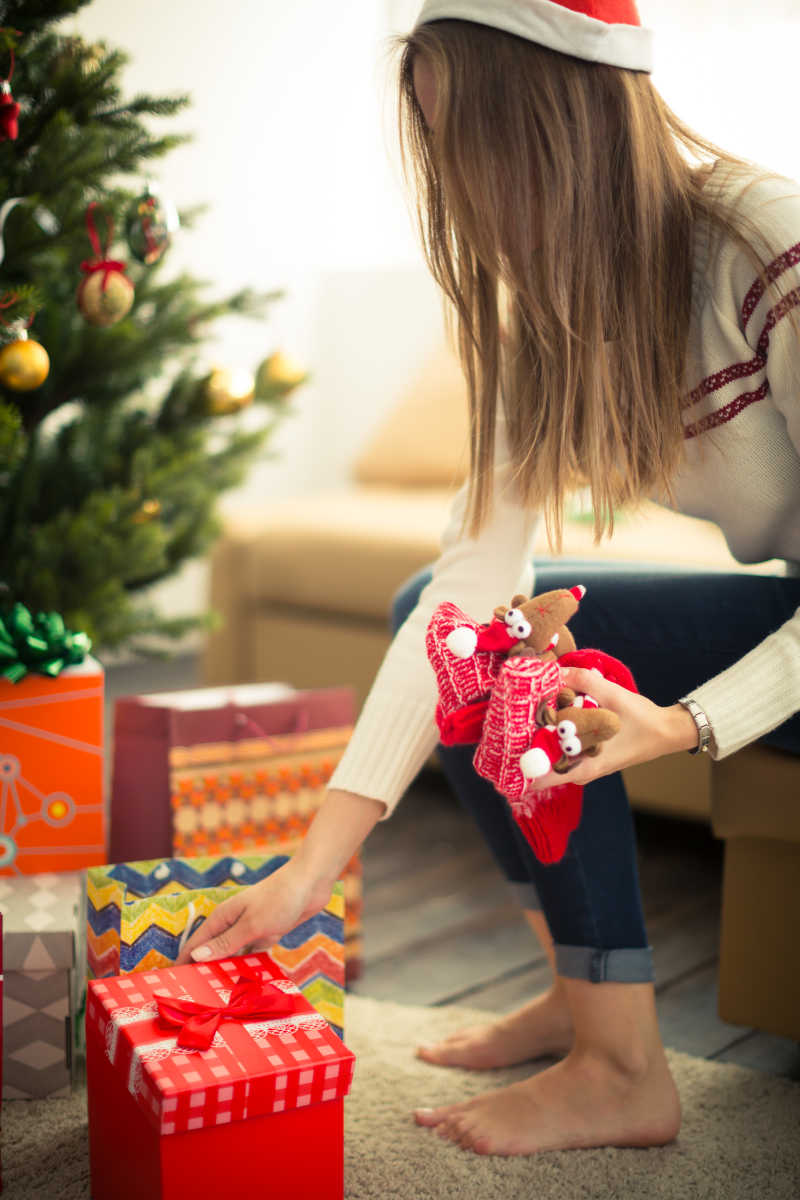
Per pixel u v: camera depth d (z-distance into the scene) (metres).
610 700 0.79
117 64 1.29
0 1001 0.96
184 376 1.63
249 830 1.32
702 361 0.93
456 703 0.77
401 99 0.93
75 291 1.47
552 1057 1.17
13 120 1.16
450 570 1.04
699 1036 1.25
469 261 0.92
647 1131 1.01
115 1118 0.86
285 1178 0.80
